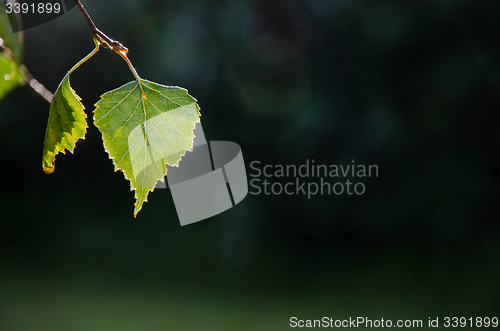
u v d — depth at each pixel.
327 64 8.42
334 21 8.27
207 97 8.48
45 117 9.12
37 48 7.75
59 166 9.56
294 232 8.43
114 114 0.73
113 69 8.15
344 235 8.31
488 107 7.73
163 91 0.75
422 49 7.95
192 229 8.55
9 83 0.78
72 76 7.98
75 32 7.93
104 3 7.98
